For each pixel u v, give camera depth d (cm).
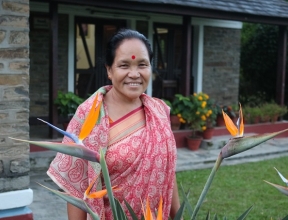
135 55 156
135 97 158
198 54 930
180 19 909
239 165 691
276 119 917
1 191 346
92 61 828
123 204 153
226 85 992
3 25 339
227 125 120
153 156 155
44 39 773
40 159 587
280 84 937
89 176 147
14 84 346
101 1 627
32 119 772
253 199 509
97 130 153
